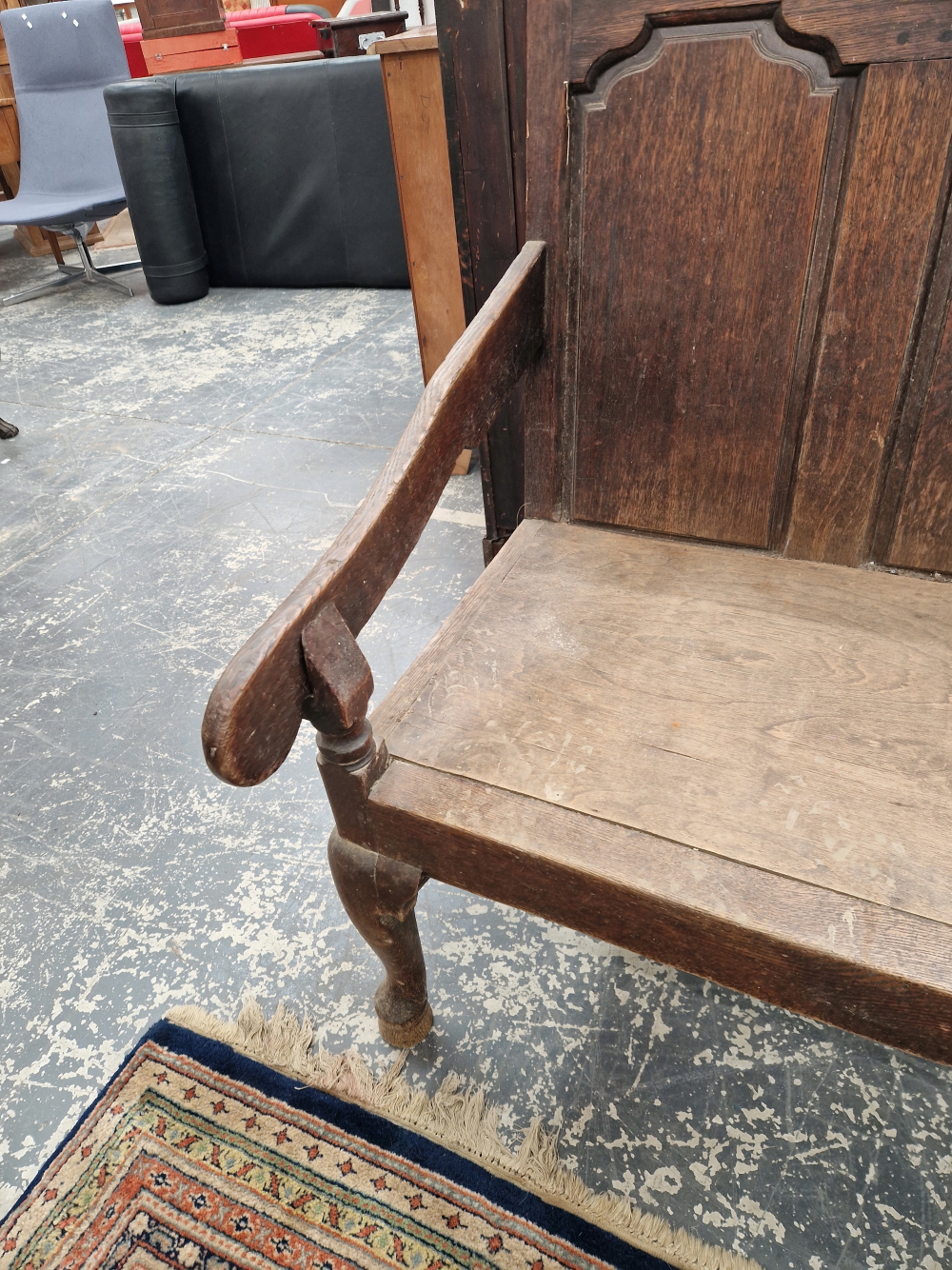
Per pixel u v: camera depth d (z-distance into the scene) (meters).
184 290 3.93
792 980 0.60
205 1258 0.83
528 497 1.05
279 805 1.34
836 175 0.78
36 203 4.04
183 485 2.32
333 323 3.53
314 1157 0.90
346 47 3.98
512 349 0.90
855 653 0.79
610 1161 0.89
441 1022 1.03
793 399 0.87
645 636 0.83
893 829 0.62
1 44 4.32
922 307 0.79
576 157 0.88
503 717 0.75
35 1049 1.03
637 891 0.61
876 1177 0.86
